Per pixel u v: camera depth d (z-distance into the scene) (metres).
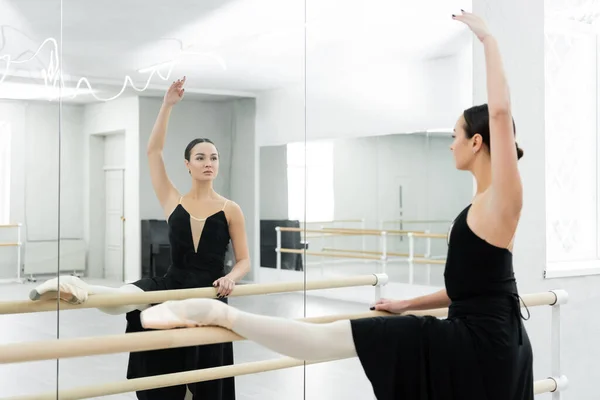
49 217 2.12
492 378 1.88
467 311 1.93
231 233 2.48
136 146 2.28
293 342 1.81
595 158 3.87
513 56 3.34
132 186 2.27
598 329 3.74
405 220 3.03
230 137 2.49
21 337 2.05
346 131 2.82
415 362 1.88
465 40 3.15
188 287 2.37
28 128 2.09
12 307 2.04
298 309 2.67
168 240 2.34
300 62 2.68
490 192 1.91
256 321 1.81
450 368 1.87
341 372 2.80
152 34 2.32
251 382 2.54
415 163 3.04
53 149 2.13
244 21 2.52
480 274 1.91
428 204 3.09
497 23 3.28
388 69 2.94
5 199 2.05
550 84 3.70
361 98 2.86
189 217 2.38
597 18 3.83
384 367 1.86
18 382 2.05
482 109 2.05
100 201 2.21
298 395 2.67
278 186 2.62
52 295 2.11
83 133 2.19
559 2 3.68
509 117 1.87
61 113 2.15
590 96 3.85
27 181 2.09
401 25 2.97
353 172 2.85
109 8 2.23
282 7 2.62
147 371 2.30
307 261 2.71
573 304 3.62
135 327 2.25
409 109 3.01
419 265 3.08
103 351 1.65
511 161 1.86
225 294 2.44
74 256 2.16
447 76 3.11
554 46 3.72
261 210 2.57
